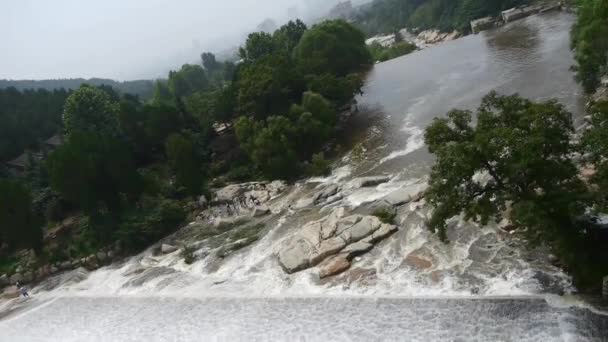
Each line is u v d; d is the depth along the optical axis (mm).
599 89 62750
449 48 140625
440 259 41094
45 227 83750
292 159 75812
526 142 29453
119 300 53969
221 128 108812
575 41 71125
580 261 31141
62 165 69562
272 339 38250
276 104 90188
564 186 31078
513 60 97062
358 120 93812
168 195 81312
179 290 51688
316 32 133750
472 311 33781
